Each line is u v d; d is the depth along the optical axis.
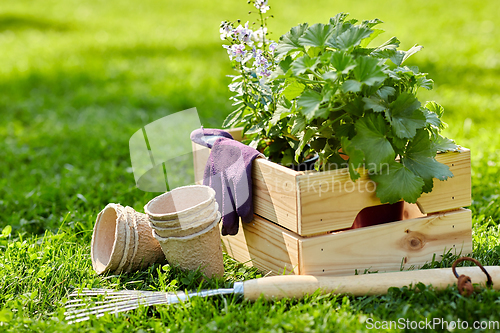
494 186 2.45
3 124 3.79
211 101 4.09
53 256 2.18
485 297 1.99
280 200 2.06
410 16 8.55
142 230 2.14
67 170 2.74
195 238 2.07
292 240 2.05
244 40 2.14
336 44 2.05
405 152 2.07
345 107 2.04
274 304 2.01
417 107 2.03
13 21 9.21
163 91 4.54
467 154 2.11
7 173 2.80
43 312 2.04
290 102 2.11
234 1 11.52
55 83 5.07
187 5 11.27
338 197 2.05
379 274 2.03
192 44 7.06
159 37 7.70
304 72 2.05
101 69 5.60
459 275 2.03
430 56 5.52
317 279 2.02
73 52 6.62
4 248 2.26
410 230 2.10
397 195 2.04
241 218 2.12
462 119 3.43
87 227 2.33
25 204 2.50
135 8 11.05
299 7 9.97
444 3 9.56
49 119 3.88
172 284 2.07
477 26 7.34
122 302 2.03
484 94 4.11
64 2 11.81
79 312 2.02
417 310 1.97
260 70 2.13
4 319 2.00
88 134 3.38
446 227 2.12
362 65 2.00
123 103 4.27
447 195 2.11
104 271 2.13
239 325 1.97
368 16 8.64
